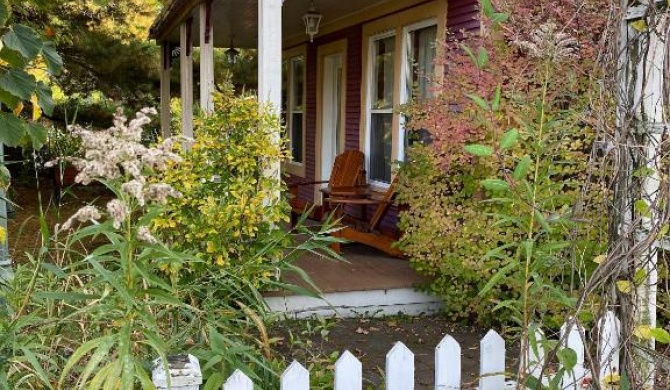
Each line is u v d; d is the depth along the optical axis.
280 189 4.93
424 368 4.15
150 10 13.70
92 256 1.89
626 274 2.16
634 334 2.16
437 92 5.65
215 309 2.82
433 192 5.14
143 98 14.04
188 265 4.51
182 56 9.13
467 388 2.99
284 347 4.39
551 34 2.91
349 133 8.86
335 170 8.21
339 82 9.55
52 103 2.63
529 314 2.54
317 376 2.95
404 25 7.32
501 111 4.44
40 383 2.25
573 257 2.29
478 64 2.50
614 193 2.21
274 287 4.45
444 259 5.01
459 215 4.96
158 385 1.98
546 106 3.43
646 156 2.15
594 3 4.40
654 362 2.24
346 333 4.95
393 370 2.24
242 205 4.59
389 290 5.55
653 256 2.26
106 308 1.99
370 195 7.53
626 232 2.11
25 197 12.80
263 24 5.36
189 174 4.66
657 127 2.12
